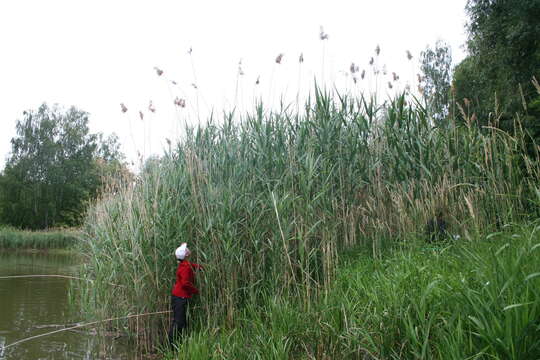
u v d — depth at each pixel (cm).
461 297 375
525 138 745
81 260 1184
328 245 636
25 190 5178
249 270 701
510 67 1309
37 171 5378
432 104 809
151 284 752
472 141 708
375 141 789
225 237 698
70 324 902
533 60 1240
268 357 473
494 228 567
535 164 532
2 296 1253
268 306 614
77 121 5866
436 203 687
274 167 773
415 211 671
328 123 763
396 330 418
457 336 338
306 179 692
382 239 707
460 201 670
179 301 689
